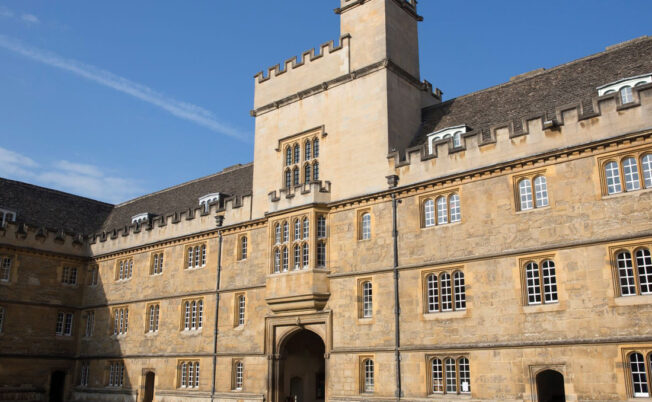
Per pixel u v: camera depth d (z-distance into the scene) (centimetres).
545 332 2019
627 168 1978
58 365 3812
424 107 2998
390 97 2723
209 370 3077
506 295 2138
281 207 2852
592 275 1961
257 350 2884
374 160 2652
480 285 2211
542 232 2102
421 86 2972
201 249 3356
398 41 2897
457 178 2353
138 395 3403
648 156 1934
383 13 2839
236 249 3139
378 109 2708
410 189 2486
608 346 1878
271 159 3084
